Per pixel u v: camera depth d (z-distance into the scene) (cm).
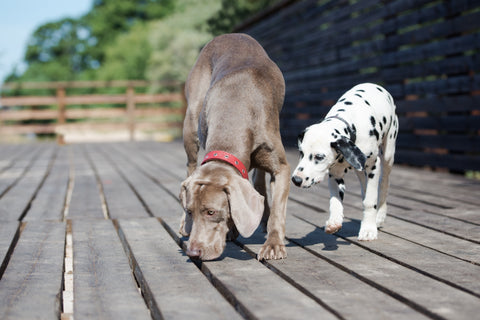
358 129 315
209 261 293
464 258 290
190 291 242
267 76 334
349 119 313
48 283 258
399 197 497
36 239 354
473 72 633
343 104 326
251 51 361
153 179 663
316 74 988
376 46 803
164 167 796
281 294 235
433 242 327
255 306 219
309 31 1006
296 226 385
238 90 322
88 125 1455
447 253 302
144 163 861
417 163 740
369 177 331
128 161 899
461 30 634
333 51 924
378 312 210
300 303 223
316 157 296
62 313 246
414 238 338
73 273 278
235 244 340
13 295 240
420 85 716
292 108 1104
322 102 988
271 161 319
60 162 897
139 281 283
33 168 805
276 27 1152
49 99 1437
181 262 294
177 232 369
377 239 336
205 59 382
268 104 321
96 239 356
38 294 241
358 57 888
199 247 269
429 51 693
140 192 555
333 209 312
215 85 336
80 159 948
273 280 256
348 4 870
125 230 378
